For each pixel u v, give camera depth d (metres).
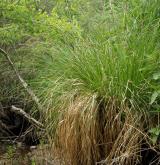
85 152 2.92
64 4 4.41
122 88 2.86
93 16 4.06
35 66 4.11
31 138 4.21
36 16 3.95
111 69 2.93
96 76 2.97
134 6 3.40
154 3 3.29
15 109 4.01
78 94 3.03
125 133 2.75
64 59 3.30
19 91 4.30
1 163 3.91
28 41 4.39
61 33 3.75
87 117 2.88
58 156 3.15
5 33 3.99
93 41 3.28
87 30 3.71
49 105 3.20
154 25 3.16
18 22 4.06
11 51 4.45
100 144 2.90
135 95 2.85
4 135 4.53
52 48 3.57
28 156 3.86
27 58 4.30
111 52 3.01
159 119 2.79
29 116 3.87
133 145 2.75
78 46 3.28
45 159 3.49
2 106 4.58
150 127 2.78
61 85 3.13
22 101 4.23
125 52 2.94
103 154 2.93
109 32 3.25
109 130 2.86
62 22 3.74
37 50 4.00
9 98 4.45
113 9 3.50
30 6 4.12
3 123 4.56
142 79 2.86
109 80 2.92
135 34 3.08
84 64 3.08
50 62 3.57
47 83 3.43
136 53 2.91
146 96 2.85
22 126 4.36
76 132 2.94
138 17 3.28
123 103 2.79
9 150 4.05
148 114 2.80
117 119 2.82
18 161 3.87
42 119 3.57
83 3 4.37
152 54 2.85
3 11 4.03
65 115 2.99
